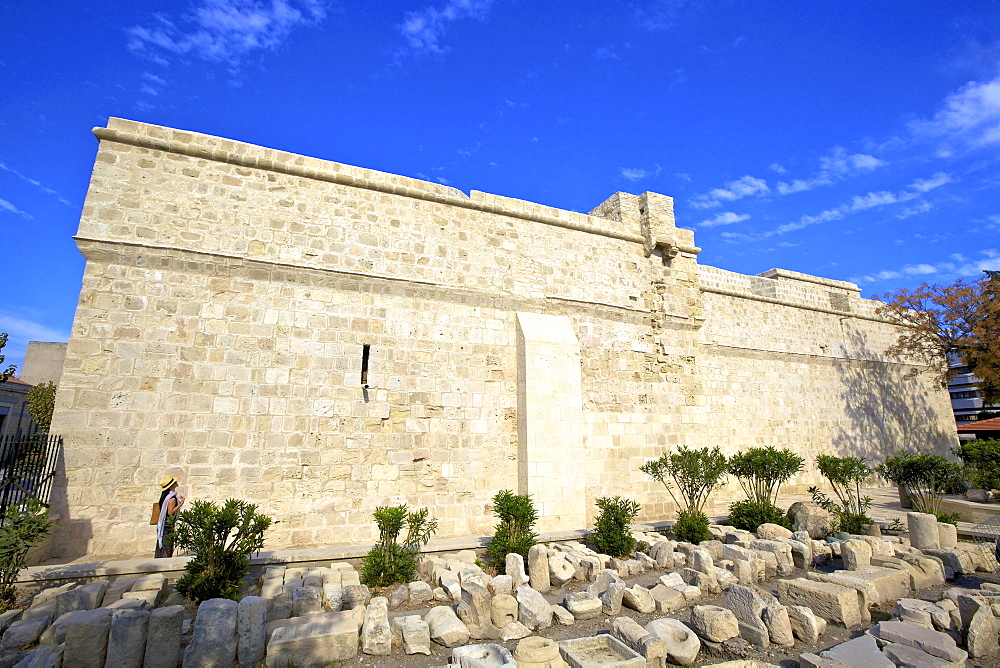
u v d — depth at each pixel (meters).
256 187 12.15
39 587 7.94
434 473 12.59
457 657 6.13
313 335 11.96
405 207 13.63
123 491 9.91
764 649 6.95
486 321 14.09
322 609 7.69
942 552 10.89
